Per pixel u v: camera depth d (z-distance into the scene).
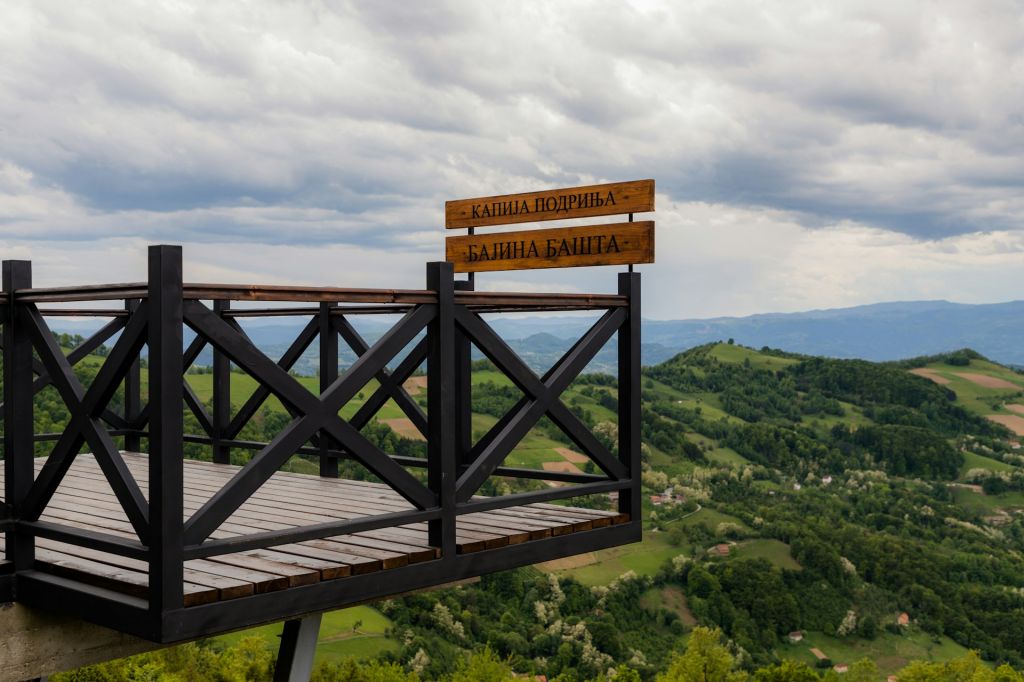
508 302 4.09
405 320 3.63
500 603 56.94
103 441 3.06
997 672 53.03
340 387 3.37
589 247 5.27
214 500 3.03
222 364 6.71
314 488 5.75
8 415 3.40
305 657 3.96
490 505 4.07
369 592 3.61
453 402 3.86
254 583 3.18
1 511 3.42
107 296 3.03
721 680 49.84
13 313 3.40
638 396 4.84
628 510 4.89
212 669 30.08
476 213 5.98
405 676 42.72
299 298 3.23
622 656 54.06
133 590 3.09
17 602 3.39
